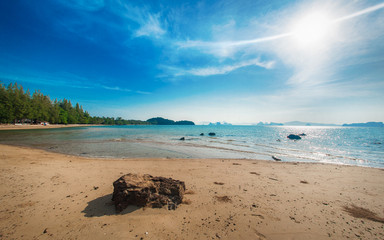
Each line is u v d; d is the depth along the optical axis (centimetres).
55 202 486
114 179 714
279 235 372
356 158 1544
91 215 420
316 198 587
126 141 2492
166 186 521
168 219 415
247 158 1441
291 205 526
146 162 1123
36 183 629
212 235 362
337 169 1062
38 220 392
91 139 2684
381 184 764
